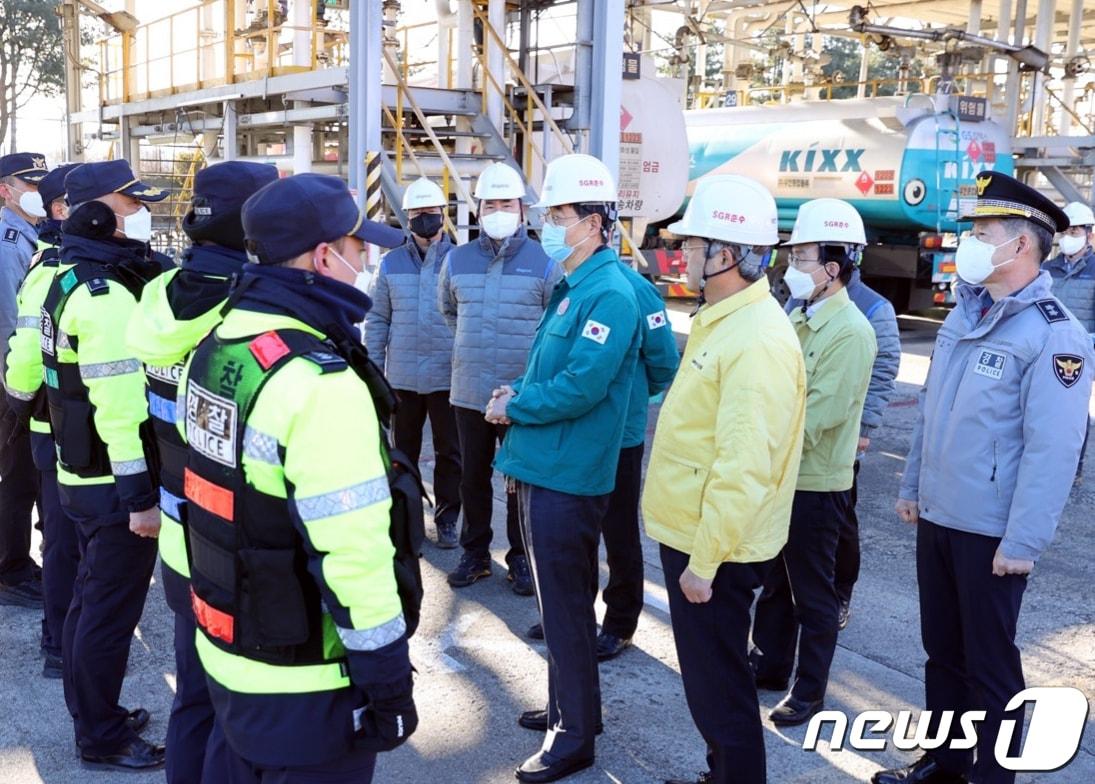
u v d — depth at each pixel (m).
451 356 5.42
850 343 3.66
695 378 2.84
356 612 1.91
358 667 1.94
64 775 3.32
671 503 2.90
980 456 2.97
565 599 3.33
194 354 2.12
